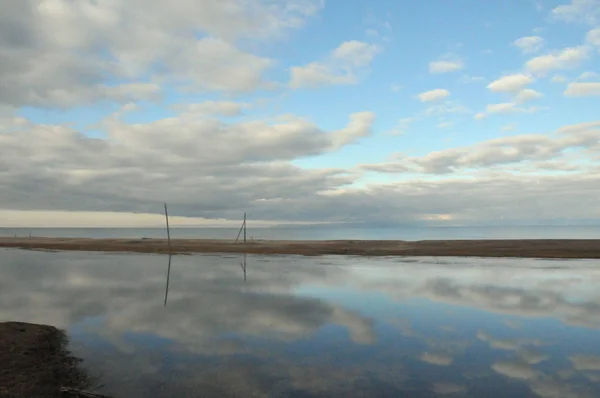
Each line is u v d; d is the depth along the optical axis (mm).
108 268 39219
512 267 38031
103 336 14805
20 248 73438
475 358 12500
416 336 14914
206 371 11297
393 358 12477
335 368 11609
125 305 20656
